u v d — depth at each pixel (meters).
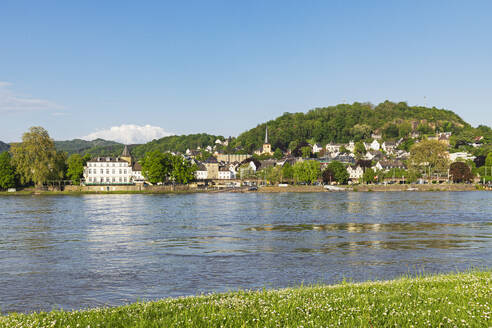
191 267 43.88
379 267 43.56
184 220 90.44
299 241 61.44
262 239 63.56
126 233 70.62
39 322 19.00
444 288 25.08
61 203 146.88
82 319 19.70
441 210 112.88
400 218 93.25
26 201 159.38
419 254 50.84
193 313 20.17
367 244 58.62
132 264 45.66
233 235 68.00
